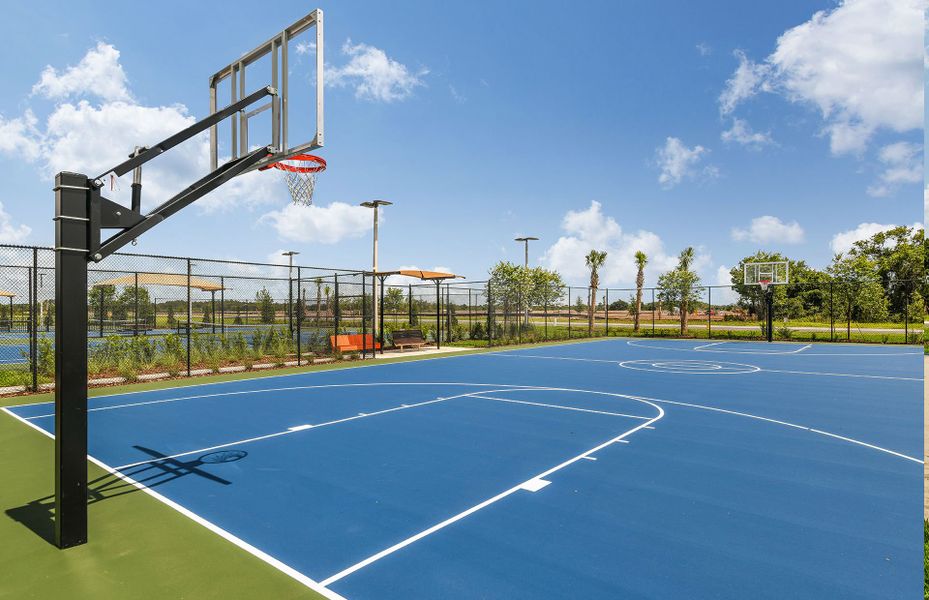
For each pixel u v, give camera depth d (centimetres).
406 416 862
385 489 513
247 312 3162
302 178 1025
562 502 478
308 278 1791
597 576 344
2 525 429
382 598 318
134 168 445
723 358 1886
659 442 695
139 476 553
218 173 529
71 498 391
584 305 3666
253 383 1243
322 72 602
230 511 459
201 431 754
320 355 1822
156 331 2830
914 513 452
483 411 905
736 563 362
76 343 398
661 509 461
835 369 1540
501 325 2791
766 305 3102
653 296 3241
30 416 853
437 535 408
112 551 382
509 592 324
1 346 2156
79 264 401
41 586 332
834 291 3094
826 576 344
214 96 732
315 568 356
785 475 556
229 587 330
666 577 343
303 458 618
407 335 2245
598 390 1145
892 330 3019
